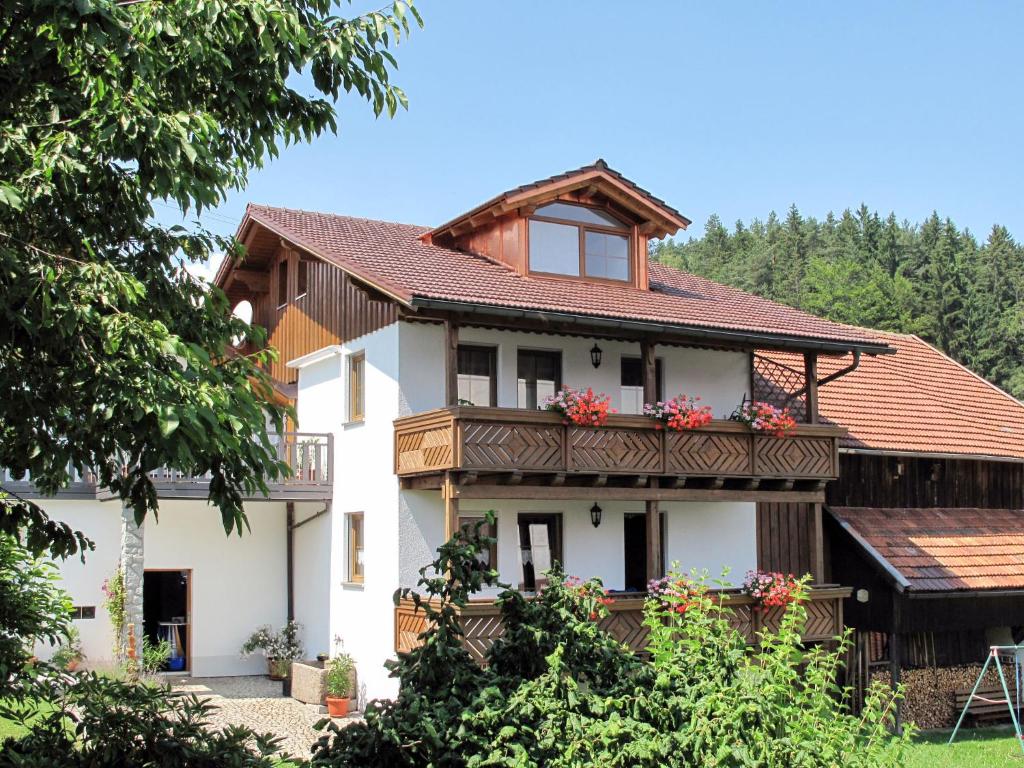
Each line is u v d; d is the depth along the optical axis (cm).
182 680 2080
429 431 1667
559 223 1994
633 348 1981
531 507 1861
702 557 2006
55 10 610
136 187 702
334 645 1992
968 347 7106
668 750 683
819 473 1930
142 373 618
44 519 734
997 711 2033
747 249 10481
